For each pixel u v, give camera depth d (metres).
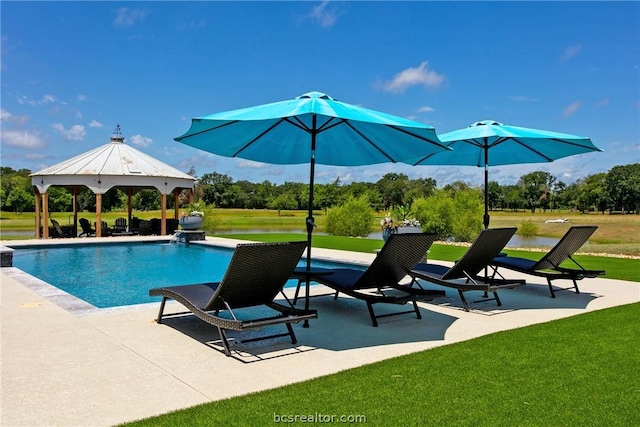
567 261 12.69
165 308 6.61
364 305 7.22
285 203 70.94
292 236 22.11
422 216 31.77
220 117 5.15
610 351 4.78
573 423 3.16
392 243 6.04
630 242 33.09
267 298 5.63
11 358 4.43
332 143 7.46
